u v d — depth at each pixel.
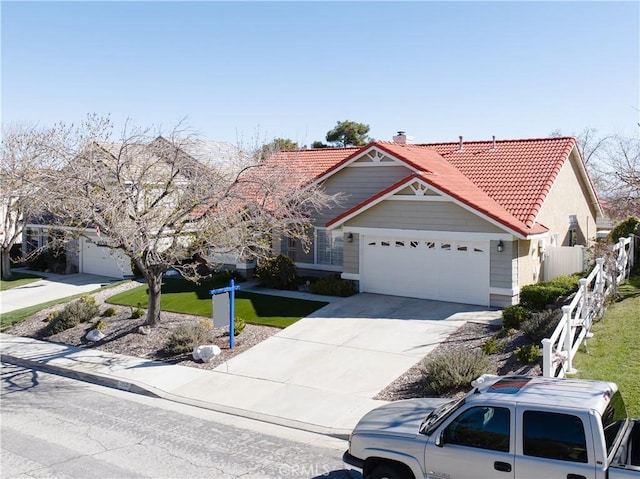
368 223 21.45
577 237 26.31
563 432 6.72
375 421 8.66
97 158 17.30
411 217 20.47
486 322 17.47
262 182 17.97
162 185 17.70
